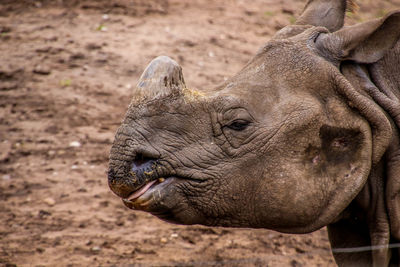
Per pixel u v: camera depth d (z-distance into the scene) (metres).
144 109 8.57
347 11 10.91
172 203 8.76
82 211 16.97
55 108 22.69
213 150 8.86
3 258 14.51
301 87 9.19
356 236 10.61
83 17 31.14
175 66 8.76
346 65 9.58
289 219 9.09
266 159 8.98
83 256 14.84
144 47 28.11
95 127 21.69
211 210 8.98
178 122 8.70
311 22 10.66
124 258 14.82
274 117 9.02
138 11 32.72
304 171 9.02
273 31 32.31
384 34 9.60
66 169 19.08
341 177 9.13
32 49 27.02
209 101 8.89
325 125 9.05
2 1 32.91
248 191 9.02
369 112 9.07
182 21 32.06
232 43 29.94
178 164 8.69
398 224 9.63
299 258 14.99
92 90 24.09
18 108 22.58
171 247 15.45
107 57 26.77
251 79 9.28
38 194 17.67
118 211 17.12
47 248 15.10
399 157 9.42
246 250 15.38
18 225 16.09
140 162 8.59
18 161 19.38
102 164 19.48
